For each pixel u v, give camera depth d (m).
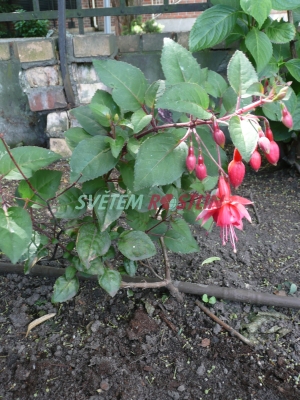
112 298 0.46
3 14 0.78
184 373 0.38
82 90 0.75
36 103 0.75
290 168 0.75
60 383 0.37
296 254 0.53
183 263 0.52
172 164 0.28
